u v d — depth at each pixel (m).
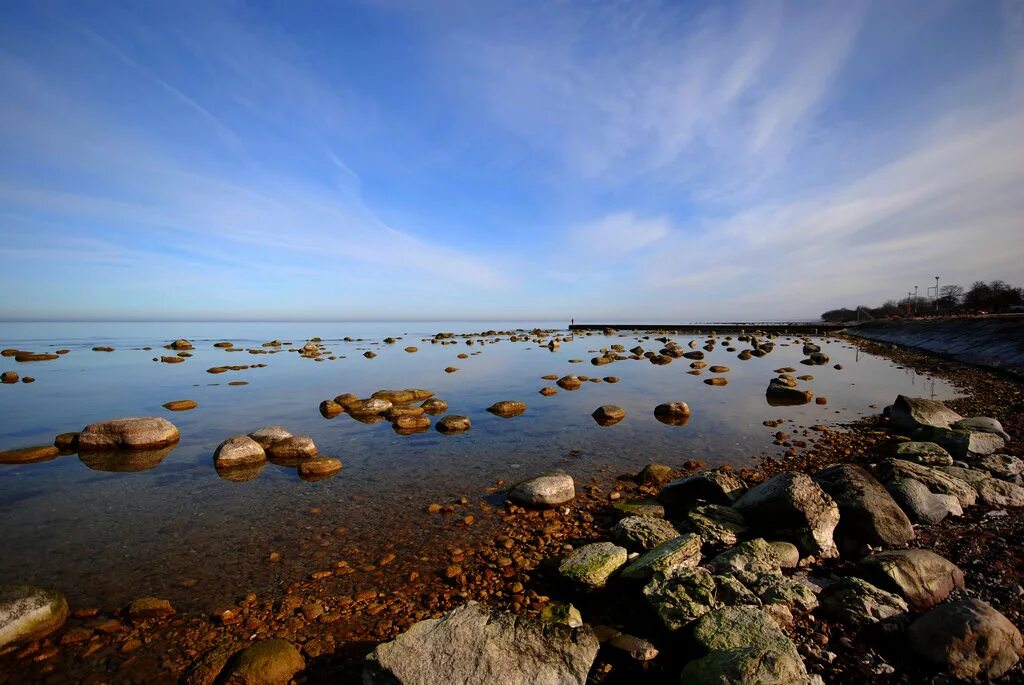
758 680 4.82
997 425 14.95
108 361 43.44
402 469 13.95
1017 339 32.78
